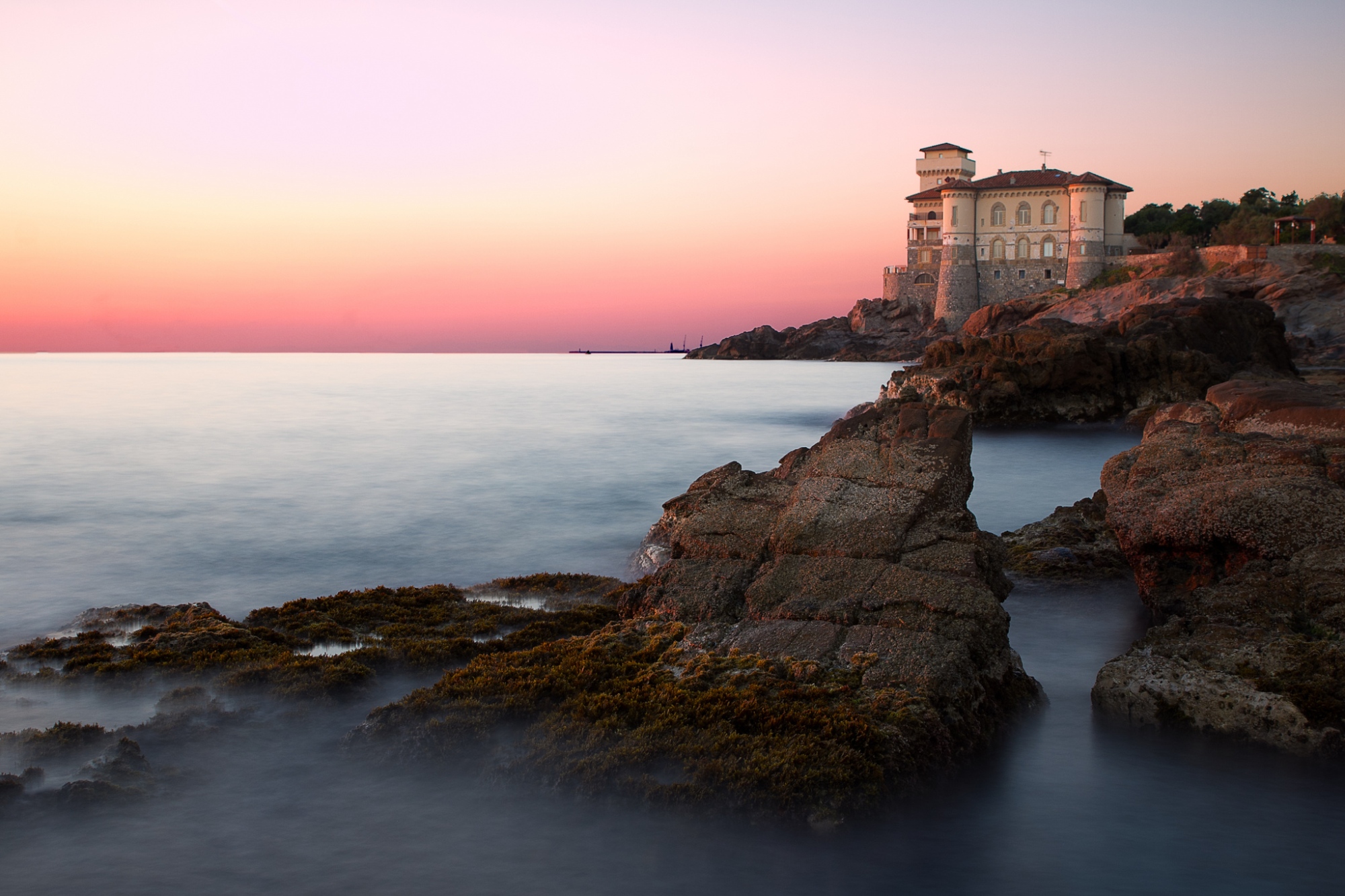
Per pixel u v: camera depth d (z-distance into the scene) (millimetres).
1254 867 7824
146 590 17359
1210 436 15586
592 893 7344
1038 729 10297
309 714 10273
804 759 8492
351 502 27531
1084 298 109125
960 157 140375
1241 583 12094
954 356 64312
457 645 12344
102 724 10211
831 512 12734
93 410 67125
